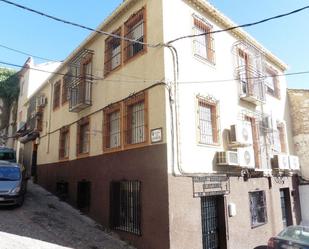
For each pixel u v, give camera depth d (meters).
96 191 12.06
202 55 11.20
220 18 11.99
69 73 15.53
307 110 16.80
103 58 12.91
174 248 8.32
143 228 9.23
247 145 11.24
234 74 12.41
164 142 8.98
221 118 11.17
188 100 9.95
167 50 9.63
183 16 10.52
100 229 10.90
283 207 14.77
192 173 9.35
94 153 12.64
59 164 16.12
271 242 7.74
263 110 14.32
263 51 15.06
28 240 8.65
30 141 22.28
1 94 29.19
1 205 11.82
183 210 8.83
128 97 10.81
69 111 14.63
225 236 10.09
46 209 12.75
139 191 9.64
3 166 13.28
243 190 11.40
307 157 16.30
